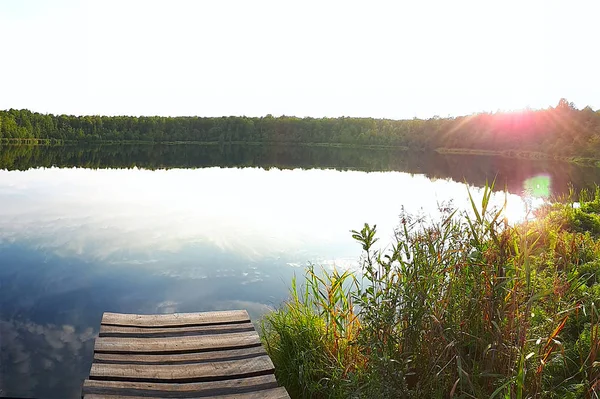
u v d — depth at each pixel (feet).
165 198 52.65
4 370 14.83
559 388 8.65
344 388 10.38
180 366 11.70
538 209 27.89
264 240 31.94
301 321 13.37
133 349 12.50
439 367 8.80
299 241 31.68
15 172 82.64
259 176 84.23
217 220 39.45
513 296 8.26
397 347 9.45
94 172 87.51
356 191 60.95
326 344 12.34
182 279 23.75
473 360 8.71
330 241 31.63
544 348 8.58
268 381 11.09
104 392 10.34
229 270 25.16
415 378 9.38
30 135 249.14
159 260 27.07
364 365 10.63
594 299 10.79
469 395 7.79
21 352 16.20
